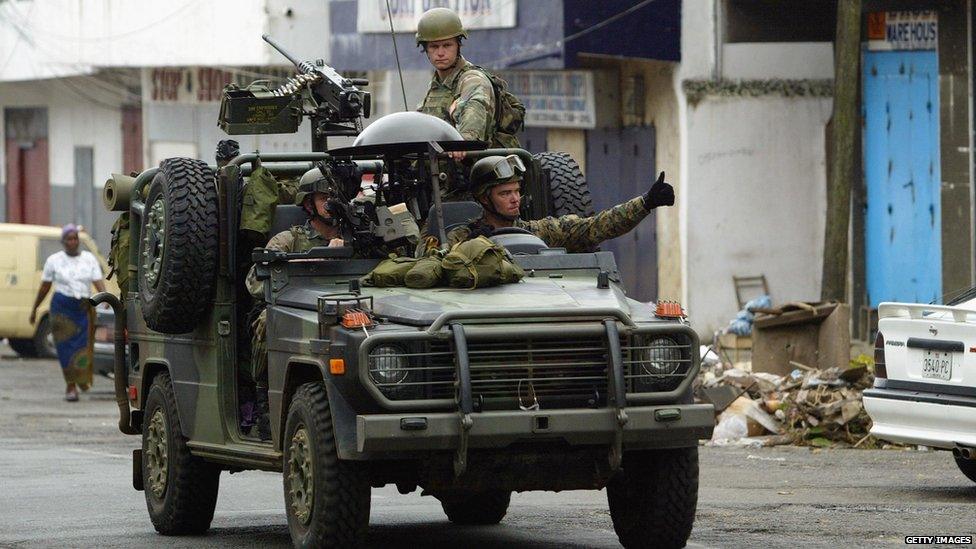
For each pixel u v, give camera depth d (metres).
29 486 36.25
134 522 30.48
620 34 63.50
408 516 31.11
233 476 38.75
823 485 35.28
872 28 62.22
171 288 26.62
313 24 82.75
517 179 26.00
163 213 27.06
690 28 64.62
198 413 27.61
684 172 64.88
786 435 43.56
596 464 23.14
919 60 60.22
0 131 118.81
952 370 32.91
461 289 23.83
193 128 96.00
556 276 24.98
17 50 106.50
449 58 29.95
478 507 29.47
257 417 26.55
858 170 63.09
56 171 113.00
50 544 27.23
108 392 64.12
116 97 105.56
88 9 97.75
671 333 23.14
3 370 73.00
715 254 65.00
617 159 70.00
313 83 30.23
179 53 89.56
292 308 24.66
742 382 45.38
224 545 27.08
